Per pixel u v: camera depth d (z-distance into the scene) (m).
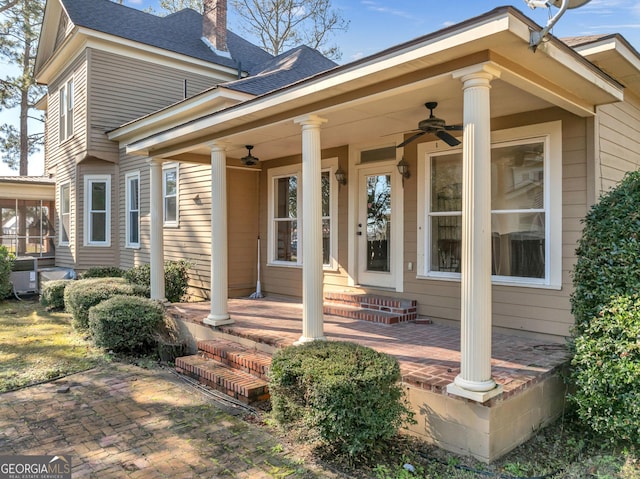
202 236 8.77
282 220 8.20
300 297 7.82
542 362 4.04
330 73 3.98
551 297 4.86
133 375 5.29
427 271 5.98
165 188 9.98
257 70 11.98
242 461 3.26
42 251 14.49
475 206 3.23
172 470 3.13
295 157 7.86
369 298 6.38
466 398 3.21
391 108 4.64
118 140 11.63
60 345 6.62
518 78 3.44
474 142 3.23
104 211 12.14
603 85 3.99
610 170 5.03
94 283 8.16
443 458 3.27
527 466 3.15
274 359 3.61
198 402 4.41
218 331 5.80
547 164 4.89
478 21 2.97
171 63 12.34
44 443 3.54
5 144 21.80
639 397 3.14
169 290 8.56
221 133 5.80
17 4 18.86
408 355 4.31
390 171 6.45
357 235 6.95
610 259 3.49
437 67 3.46
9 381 4.97
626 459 3.21
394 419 3.19
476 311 3.22
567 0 2.80
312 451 3.40
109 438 3.62
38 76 14.49
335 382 3.04
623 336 3.27
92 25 11.12
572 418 3.96
